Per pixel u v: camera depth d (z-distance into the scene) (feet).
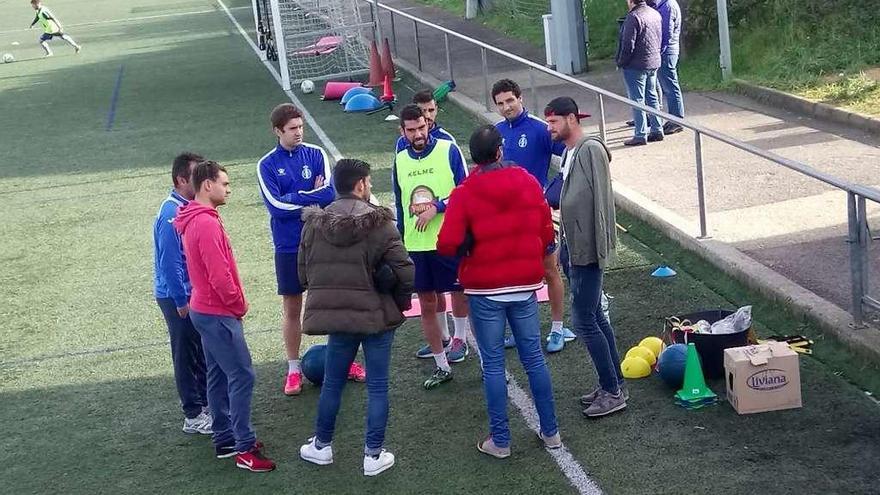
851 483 17.75
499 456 19.84
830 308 23.67
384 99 54.49
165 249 20.30
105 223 40.22
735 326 22.07
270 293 30.63
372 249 18.88
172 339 21.75
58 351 28.04
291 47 72.84
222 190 19.60
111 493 20.22
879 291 24.61
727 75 49.32
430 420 21.83
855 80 44.19
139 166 48.75
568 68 57.47
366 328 18.79
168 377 25.67
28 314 31.17
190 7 121.49
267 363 25.75
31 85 76.54
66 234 39.24
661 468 18.86
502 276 18.97
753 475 18.30
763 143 39.81
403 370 24.48
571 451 19.81
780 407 20.43
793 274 26.53
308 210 19.47
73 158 51.96
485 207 18.84
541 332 25.72
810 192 33.06
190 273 19.63
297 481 19.90
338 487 19.49
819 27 50.26
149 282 33.04
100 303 31.55
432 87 57.62
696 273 28.43
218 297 19.53
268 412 23.04
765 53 50.29
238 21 103.81
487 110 48.91
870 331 22.26
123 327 29.37
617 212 34.24
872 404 20.34
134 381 25.61
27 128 60.70
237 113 58.34
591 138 19.72
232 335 19.74
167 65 79.41
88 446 22.33
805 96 43.98
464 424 21.48
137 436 22.59
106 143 54.60
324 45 65.10
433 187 22.68
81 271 34.78
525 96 52.80
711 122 43.80
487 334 19.30
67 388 25.54
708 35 53.98
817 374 21.74
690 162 38.19
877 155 36.52
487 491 18.78
